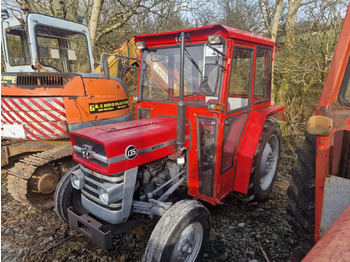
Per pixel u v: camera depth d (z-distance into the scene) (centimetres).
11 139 377
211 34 238
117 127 243
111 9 913
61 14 680
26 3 656
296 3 615
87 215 237
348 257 68
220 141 252
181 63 225
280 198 364
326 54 588
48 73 351
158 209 227
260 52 310
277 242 270
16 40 429
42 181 328
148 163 250
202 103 257
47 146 379
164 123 263
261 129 295
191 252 228
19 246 270
